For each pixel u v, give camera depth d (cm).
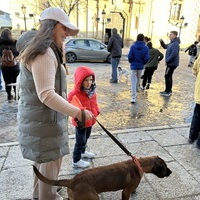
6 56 544
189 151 345
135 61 586
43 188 205
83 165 296
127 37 2811
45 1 2294
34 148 185
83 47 1340
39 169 203
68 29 172
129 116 516
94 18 2572
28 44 166
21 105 184
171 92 723
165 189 262
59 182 188
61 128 190
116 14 2738
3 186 261
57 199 227
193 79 980
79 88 266
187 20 2914
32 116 179
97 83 835
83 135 280
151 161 223
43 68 156
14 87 584
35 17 2358
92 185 190
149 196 250
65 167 297
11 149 341
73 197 187
